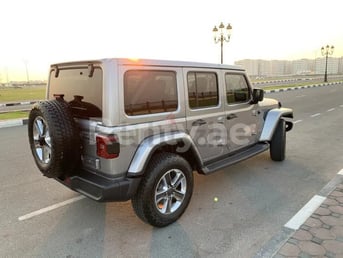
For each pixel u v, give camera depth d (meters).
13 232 3.18
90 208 3.72
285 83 38.31
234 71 4.22
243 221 3.32
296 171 4.92
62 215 3.55
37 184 4.57
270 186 4.32
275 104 5.59
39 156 3.18
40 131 3.06
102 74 2.78
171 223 3.29
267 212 3.52
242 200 3.87
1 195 4.15
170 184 3.26
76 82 3.10
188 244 2.91
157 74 3.10
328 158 5.59
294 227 3.11
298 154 5.89
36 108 3.01
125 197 2.90
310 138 7.25
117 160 2.81
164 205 3.21
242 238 2.98
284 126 5.34
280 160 5.42
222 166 3.96
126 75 2.82
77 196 4.10
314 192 4.03
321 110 12.15
